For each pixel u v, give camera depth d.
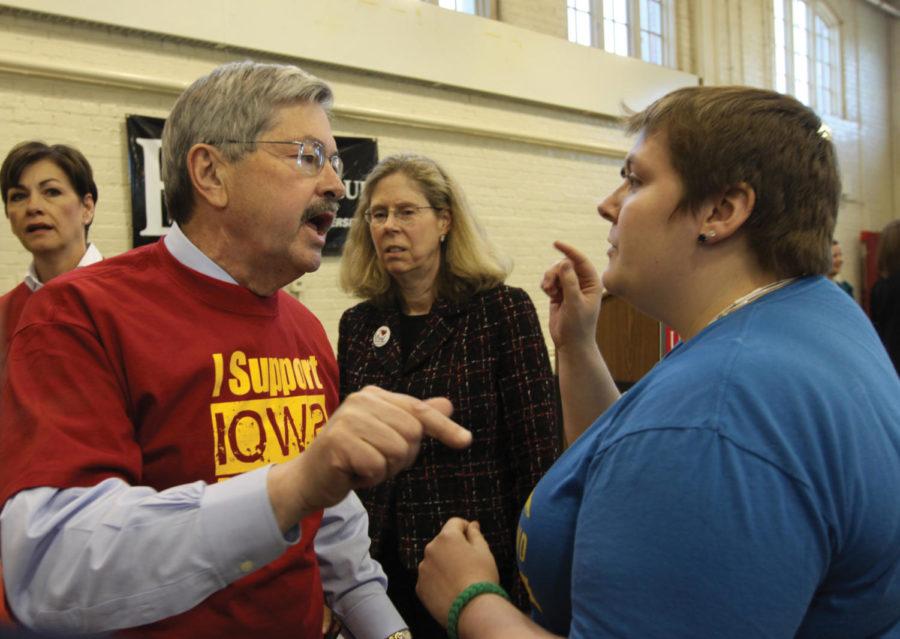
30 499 0.75
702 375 0.65
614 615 0.61
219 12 4.10
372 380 1.78
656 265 0.80
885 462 0.64
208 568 0.70
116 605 0.71
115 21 3.76
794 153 0.74
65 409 0.81
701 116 0.76
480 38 5.46
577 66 6.16
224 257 0.99
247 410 0.97
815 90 9.30
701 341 0.72
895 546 0.65
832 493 0.61
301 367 1.10
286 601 0.99
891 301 3.54
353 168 4.76
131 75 3.86
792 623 0.59
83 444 0.80
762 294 0.75
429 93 5.26
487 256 1.82
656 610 0.60
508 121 5.79
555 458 1.64
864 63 10.02
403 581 1.66
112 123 3.87
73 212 2.05
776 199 0.74
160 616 0.71
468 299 1.78
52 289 0.89
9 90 3.55
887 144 10.40
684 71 7.39
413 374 1.74
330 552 1.15
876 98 10.23
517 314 1.72
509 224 5.84
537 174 6.04
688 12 7.57
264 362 1.01
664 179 0.78
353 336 1.89
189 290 0.97
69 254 2.05
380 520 1.67
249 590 0.94
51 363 0.83
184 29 3.98
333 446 0.67
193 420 0.92
